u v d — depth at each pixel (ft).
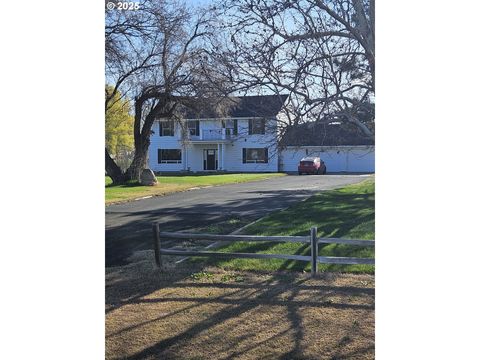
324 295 17.31
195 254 21.34
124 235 29.30
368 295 17.08
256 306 16.38
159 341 13.75
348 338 13.55
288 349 13.01
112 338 13.99
